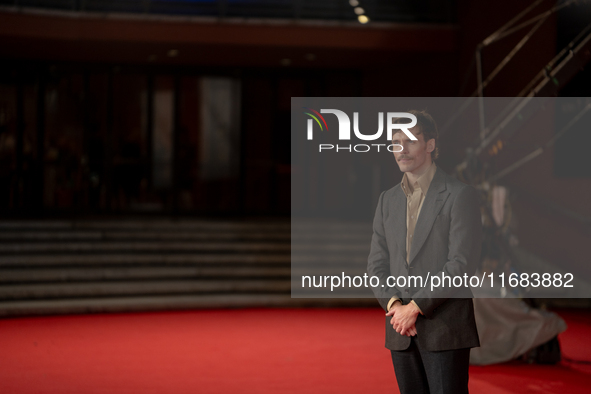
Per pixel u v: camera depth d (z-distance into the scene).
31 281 9.48
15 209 13.55
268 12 13.03
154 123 14.09
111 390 4.96
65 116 13.77
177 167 14.16
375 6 12.88
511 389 4.97
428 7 12.70
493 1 11.05
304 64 13.79
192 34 11.83
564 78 7.23
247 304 9.30
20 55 13.08
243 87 14.31
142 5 12.84
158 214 14.10
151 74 14.05
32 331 7.46
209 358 6.10
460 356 2.48
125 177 14.02
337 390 4.97
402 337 2.56
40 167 13.64
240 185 14.34
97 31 11.65
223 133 14.30
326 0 12.97
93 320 8.24
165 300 9.20
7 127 13.53
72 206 13.80
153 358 6.09
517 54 10.55
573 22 9.76
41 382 5.17
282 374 5.48
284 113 14.32
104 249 10.65
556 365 5.72
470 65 11.61
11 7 11.48
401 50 12.06
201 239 11.38
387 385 5.12
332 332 7.46
